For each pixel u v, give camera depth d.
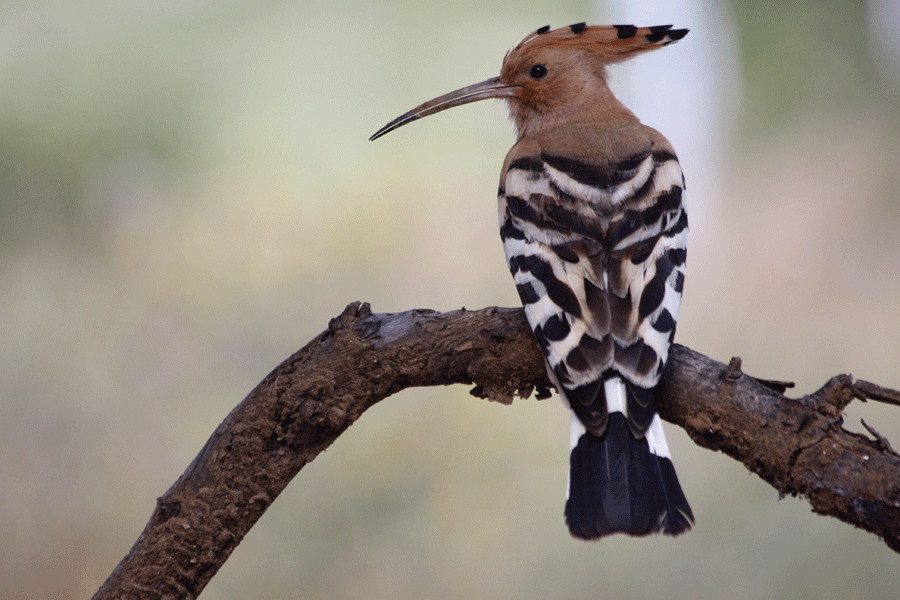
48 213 16.33
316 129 20.23
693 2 19.89
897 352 12.81
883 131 18.08
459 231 15.88
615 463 4.33
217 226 15.84
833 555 9.63
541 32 7.34
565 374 4.56
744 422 4.18
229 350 13.07
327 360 4.56
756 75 20.81
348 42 23.38
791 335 13.53
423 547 10.08
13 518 10.41
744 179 18.25
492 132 20.44
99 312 13.72
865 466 3.92
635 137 6.09
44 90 19.89
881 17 20.89
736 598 9.39
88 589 9.98
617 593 9.54
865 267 14.83
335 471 10.78
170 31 22.78
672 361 4.48
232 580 9.74
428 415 11.30
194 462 4.58
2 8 22.52
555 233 5.23
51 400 11.98
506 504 10.48
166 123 19.64
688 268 15.62
